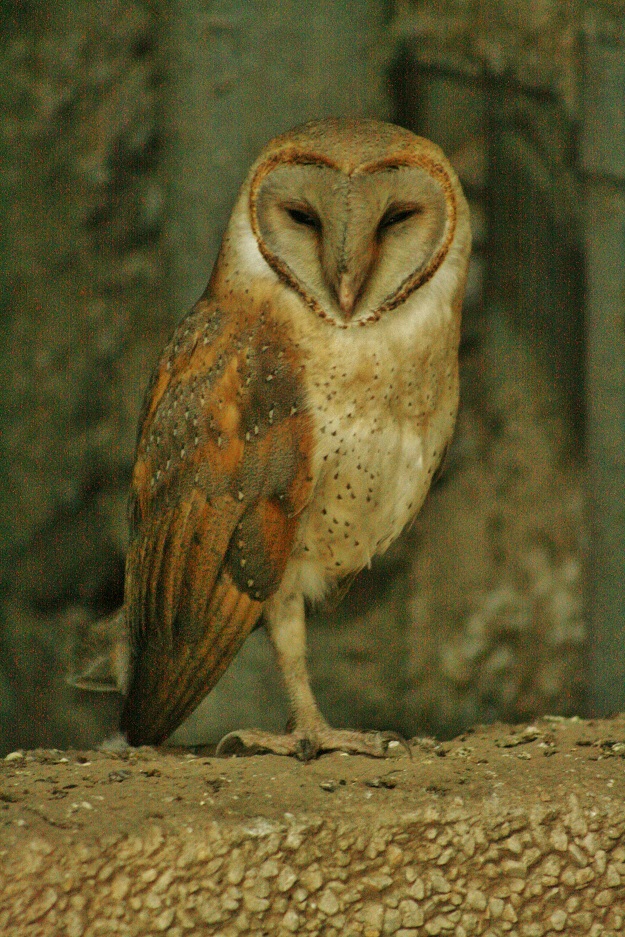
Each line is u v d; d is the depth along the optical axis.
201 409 6.52
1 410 12.86
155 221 12.32
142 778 5.45
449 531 12.85
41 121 12.67
